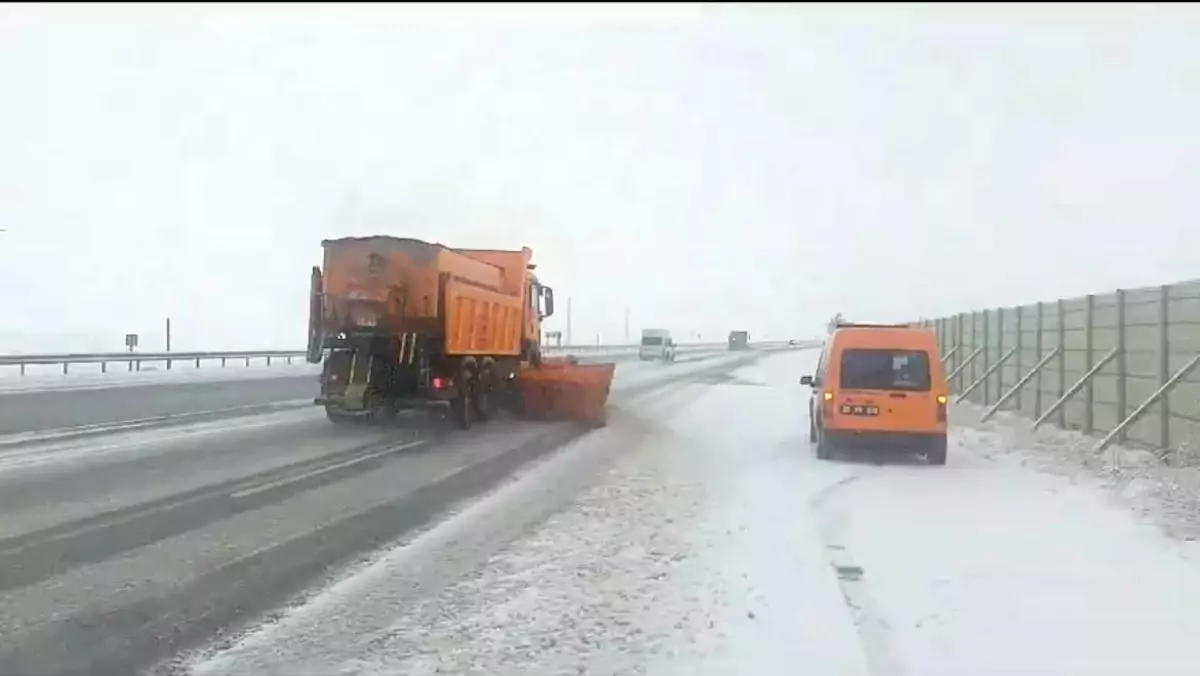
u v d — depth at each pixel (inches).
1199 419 534.9
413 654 247.3
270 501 452.4
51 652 245.8
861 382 612.4
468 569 334.0
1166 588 309.4
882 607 289.7
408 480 524.7
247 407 934.4
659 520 422.3
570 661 242.7
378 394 774.5
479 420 857.5
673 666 239.5
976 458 645.3
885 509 450.6
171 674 232.8
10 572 318.0
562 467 587.5
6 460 553.0
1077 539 381.4
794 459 636.1
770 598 299.1
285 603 291.4
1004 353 962.1
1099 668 239.3
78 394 1047.6
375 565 338.6
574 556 353.7
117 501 439.8
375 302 771.4
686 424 885.2
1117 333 656.4
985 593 304.8
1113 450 607.8
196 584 309.1
